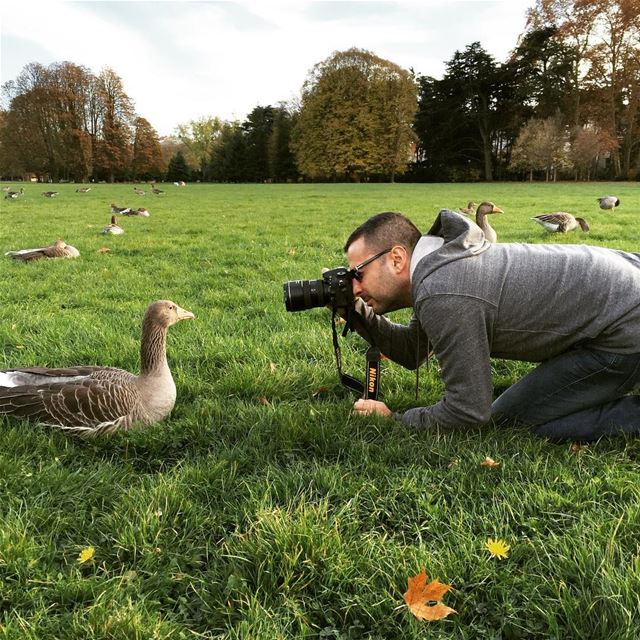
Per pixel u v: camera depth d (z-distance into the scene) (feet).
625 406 5.65
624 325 5.14
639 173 96.07
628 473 5.07
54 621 3.88
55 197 61.62
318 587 4.17
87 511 4.89
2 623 3.88
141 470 5.56
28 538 4.48
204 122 169.17
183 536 4.56
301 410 6.28
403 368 7.64
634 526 4.45
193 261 16.58
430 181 120.88
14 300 11.77
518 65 102.42
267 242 20.51
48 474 5.19
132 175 137.39
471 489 4.98
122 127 127.65
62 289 12.83
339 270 5.78
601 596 3.85
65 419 5.81
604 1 85.81
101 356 8.09
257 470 5.39
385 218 5.58
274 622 3.86
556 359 5.56
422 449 5.50
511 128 108.68
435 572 4.16
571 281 5.19
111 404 5.82
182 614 3.99
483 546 4.36
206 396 6.91
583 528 4.45
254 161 148.25
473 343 5.19
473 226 5.43
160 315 6.21
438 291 5.15
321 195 61.11
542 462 5.31
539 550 4.34
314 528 4.46
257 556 4.30
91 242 21.39
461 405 5.42
